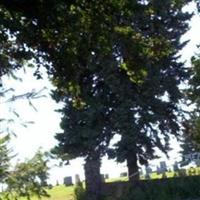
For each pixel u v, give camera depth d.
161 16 33.94
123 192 36.75
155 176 40.59
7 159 8.01
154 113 36.78
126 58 12.49
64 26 11.08
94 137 36.94
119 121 36.25
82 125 37.31
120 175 49.06
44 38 11.24
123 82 35.31
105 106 36.59
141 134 36.88
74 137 37.03
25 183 8.04
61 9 10.63
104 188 38.16
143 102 36.25
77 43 11.59
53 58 11.71
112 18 11.57
